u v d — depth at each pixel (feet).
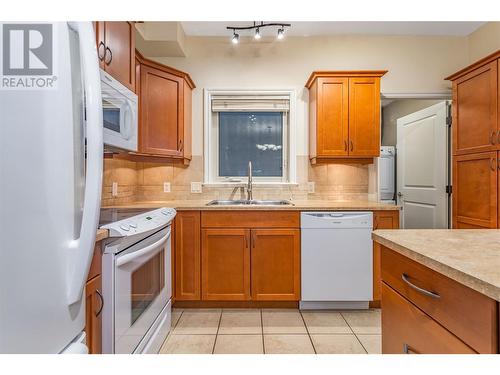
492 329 2.07
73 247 2.43
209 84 9.78
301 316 7.66
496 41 8.71
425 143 10.55
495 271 2.26
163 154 8.39
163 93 8.36
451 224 9.23
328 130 8.72
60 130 2.31
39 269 2.22
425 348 2.85
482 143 7.29
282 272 7.88
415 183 11.07
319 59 9.75
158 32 8.61
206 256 7.89
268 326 7.13
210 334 6.74
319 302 8.00
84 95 2.59
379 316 7.66
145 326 5.30
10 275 2.07
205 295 7.90
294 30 9.36
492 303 2.07
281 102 9.93
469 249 2.96
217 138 10.19
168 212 6.39
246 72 9.78
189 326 7.13
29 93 2.17
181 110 8.76
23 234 2.13
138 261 4.88
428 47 9.74
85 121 2.60
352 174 9.77
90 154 2.42
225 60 9.78
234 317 7.60
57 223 2.32
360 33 9.64
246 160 10.24
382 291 3.79
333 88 8.70
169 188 9.72
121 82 5.91
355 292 7.82
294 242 7.86
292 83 9.80
